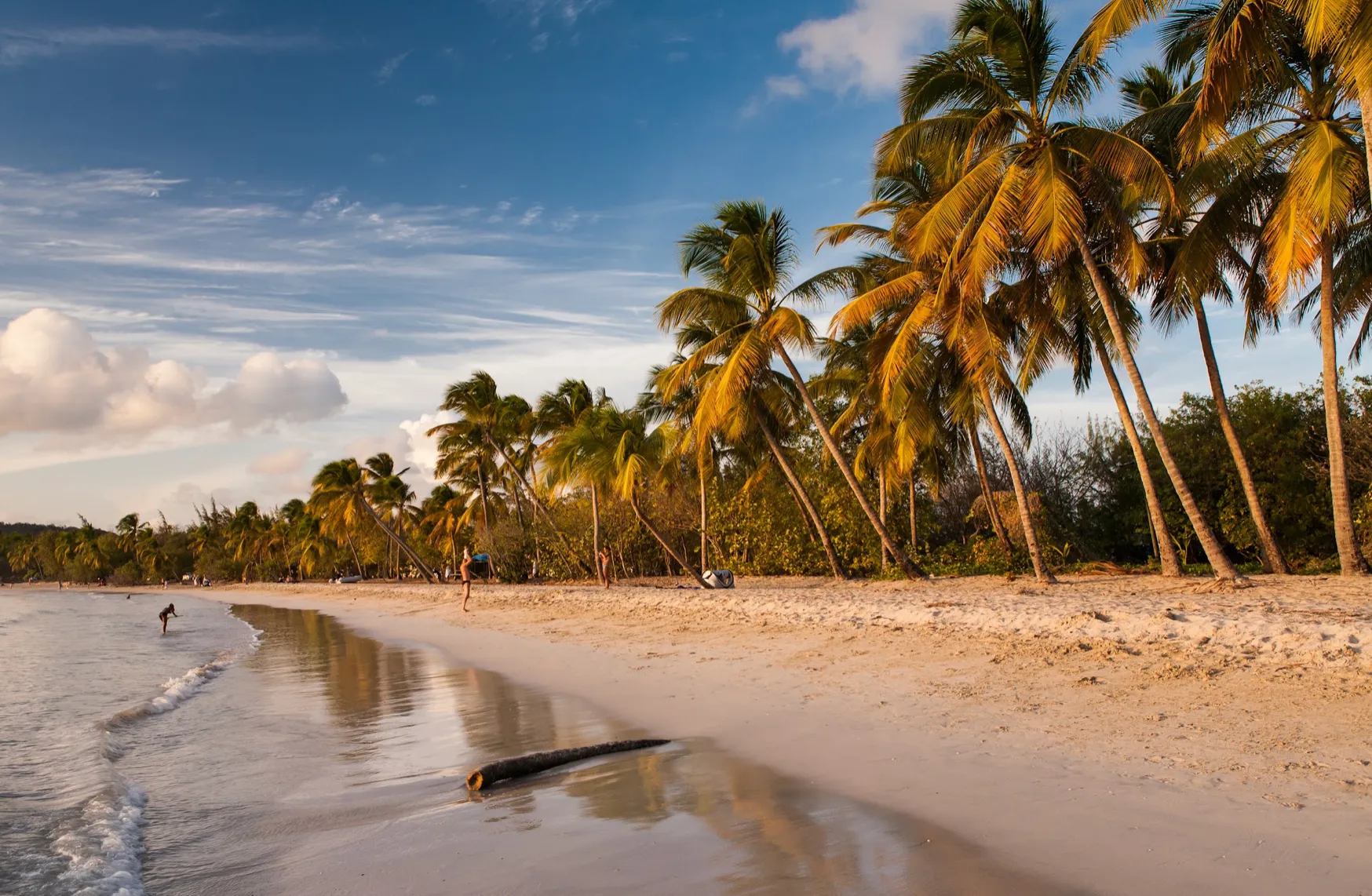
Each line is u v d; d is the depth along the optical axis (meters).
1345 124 13.65
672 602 20.47
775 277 22.31
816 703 8.85
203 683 15.27
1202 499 26.20
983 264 15.14
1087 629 10.45
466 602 28.95
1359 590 12.52
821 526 26.36
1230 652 8.62
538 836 5.32
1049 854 4.46
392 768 7.66
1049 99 15.36
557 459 30.31
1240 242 16.39
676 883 4.40
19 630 35.69
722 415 22.30
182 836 5.99
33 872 5.38
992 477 33.97
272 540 97.31
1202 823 4.69
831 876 4.36
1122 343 15.36
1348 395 23.42
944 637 11.67
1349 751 5.65
